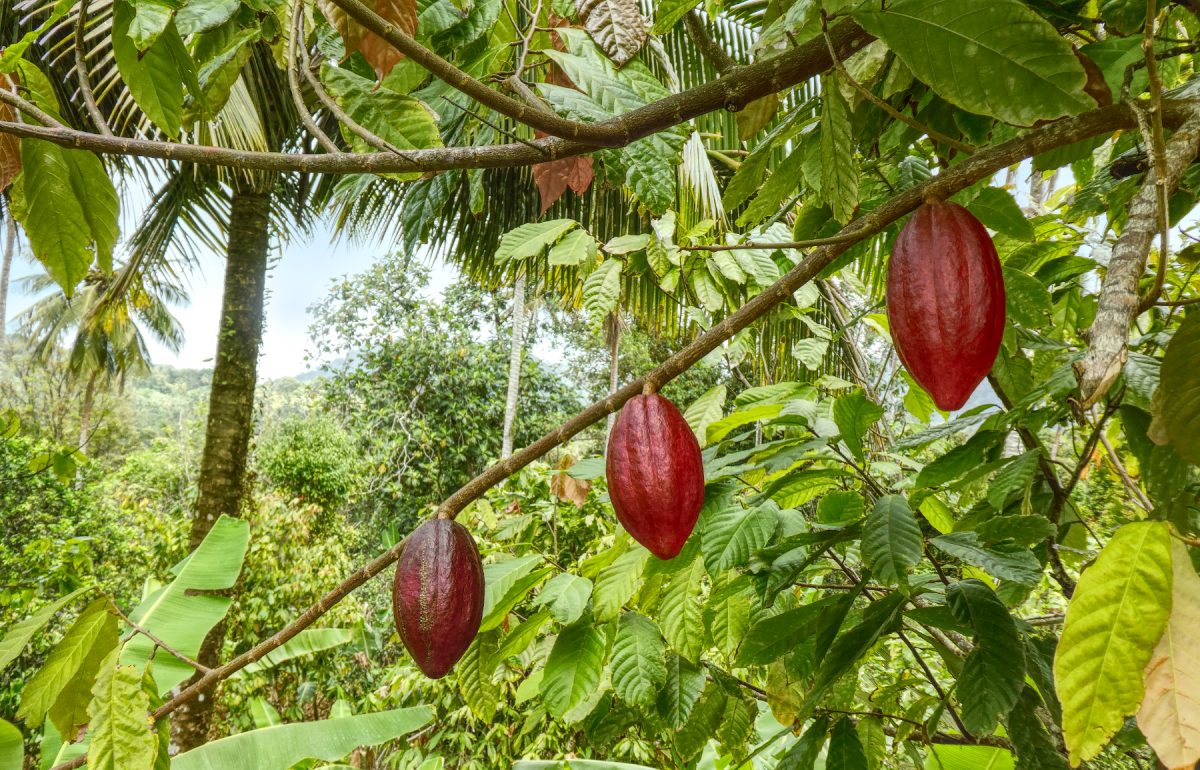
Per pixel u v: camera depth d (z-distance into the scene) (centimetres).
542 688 132
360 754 457
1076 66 57
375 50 84
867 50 105
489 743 374
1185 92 98
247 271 542
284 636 98
